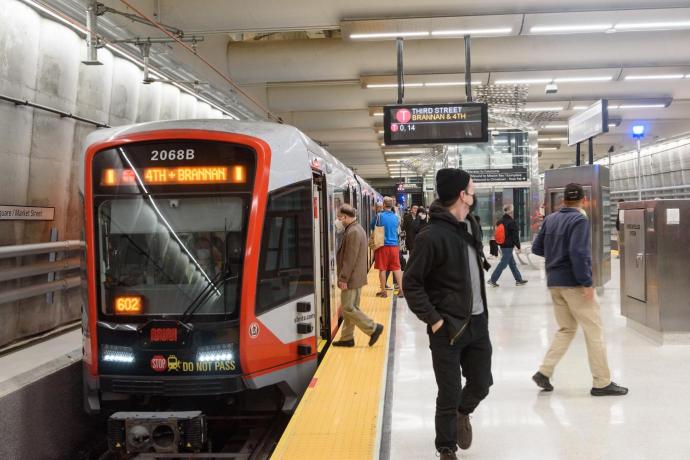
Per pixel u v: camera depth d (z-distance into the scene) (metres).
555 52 13.59
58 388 5.52
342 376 5.77
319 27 10.61
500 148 22.28
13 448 4.82
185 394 4.89
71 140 7.88
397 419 4.82
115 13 7.68
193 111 12.15
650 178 25.22
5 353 6.21
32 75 6.89
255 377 5.00
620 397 5.21
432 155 33.19
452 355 3.60
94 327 5.07
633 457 3.98
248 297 4.97
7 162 6.49
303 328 5.60
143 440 4.71
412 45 13.66
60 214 7.68
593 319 5.19
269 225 5.16
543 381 5.41
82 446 5.96
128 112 9.40
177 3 10.01
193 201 5.12
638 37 13.39
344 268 6.91
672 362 6.30
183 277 5.05
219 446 5.90
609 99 18.16
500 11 10.12
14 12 6.40
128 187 5.18
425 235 3.56
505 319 8.99
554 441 4.27
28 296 6.34
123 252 5.14
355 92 18.30
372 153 36.88
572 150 33.78
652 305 7.24
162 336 4.91
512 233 12.55
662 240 7.00
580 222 5.04
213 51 13.12
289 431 4.34
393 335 8.14
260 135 5.29
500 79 14.83
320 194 7.14
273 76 14.48
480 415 4.83
